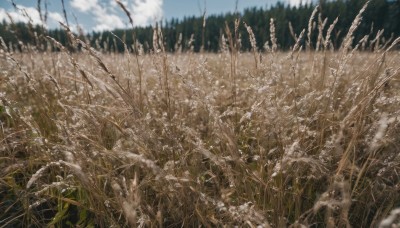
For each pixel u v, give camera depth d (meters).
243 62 4.20
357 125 1.55
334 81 1.89
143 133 1.56
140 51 2.21
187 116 2.27
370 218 1.46
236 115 2.30
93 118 1.66
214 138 2.02
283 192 1.47
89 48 1.52
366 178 1.53
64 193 1.69
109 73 1.48
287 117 1.74
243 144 2.03
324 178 1.58
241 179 1.60
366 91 1.87
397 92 2.14
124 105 1.66
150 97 2.47
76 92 2.16
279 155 1.72
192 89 1.75
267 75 2.02
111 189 1.59
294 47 1.92
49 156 1.68
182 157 1.64
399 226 1.03
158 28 1.81
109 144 1.90
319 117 1.95
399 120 1.50
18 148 1.94
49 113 2.15
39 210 1.66
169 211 1.50
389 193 1.43
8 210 1.63
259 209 1.37
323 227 1.39
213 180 1.69
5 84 2.57
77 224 1.48
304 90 2.57
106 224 1.47
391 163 1.42
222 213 1.46
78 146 1.57
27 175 1.75
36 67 3.04
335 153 1.54
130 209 1.07
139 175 1.64
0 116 2.40
